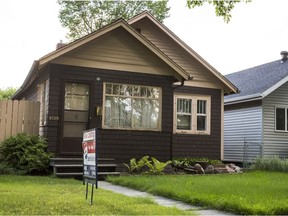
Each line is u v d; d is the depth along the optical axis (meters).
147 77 14.37
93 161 6.43
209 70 17.33
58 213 5.66
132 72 14.16
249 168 17.64
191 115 17.06
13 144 12.16
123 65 14.04
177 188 8.58
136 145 13.92
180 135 16.70
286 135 20.16
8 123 13.17
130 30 13.70
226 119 22.30
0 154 12.30
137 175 12.32
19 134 12.65
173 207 6.65
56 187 8.66
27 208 5.93
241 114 21.11
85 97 13.43
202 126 17.28
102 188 9.38
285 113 20.31
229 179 11.27
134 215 5.73
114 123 13.76
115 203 6.68
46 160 12.15
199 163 15.54
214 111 17.48
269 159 17.05
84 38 12.88
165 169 13.98
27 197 6.89
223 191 8.39
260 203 6.80
